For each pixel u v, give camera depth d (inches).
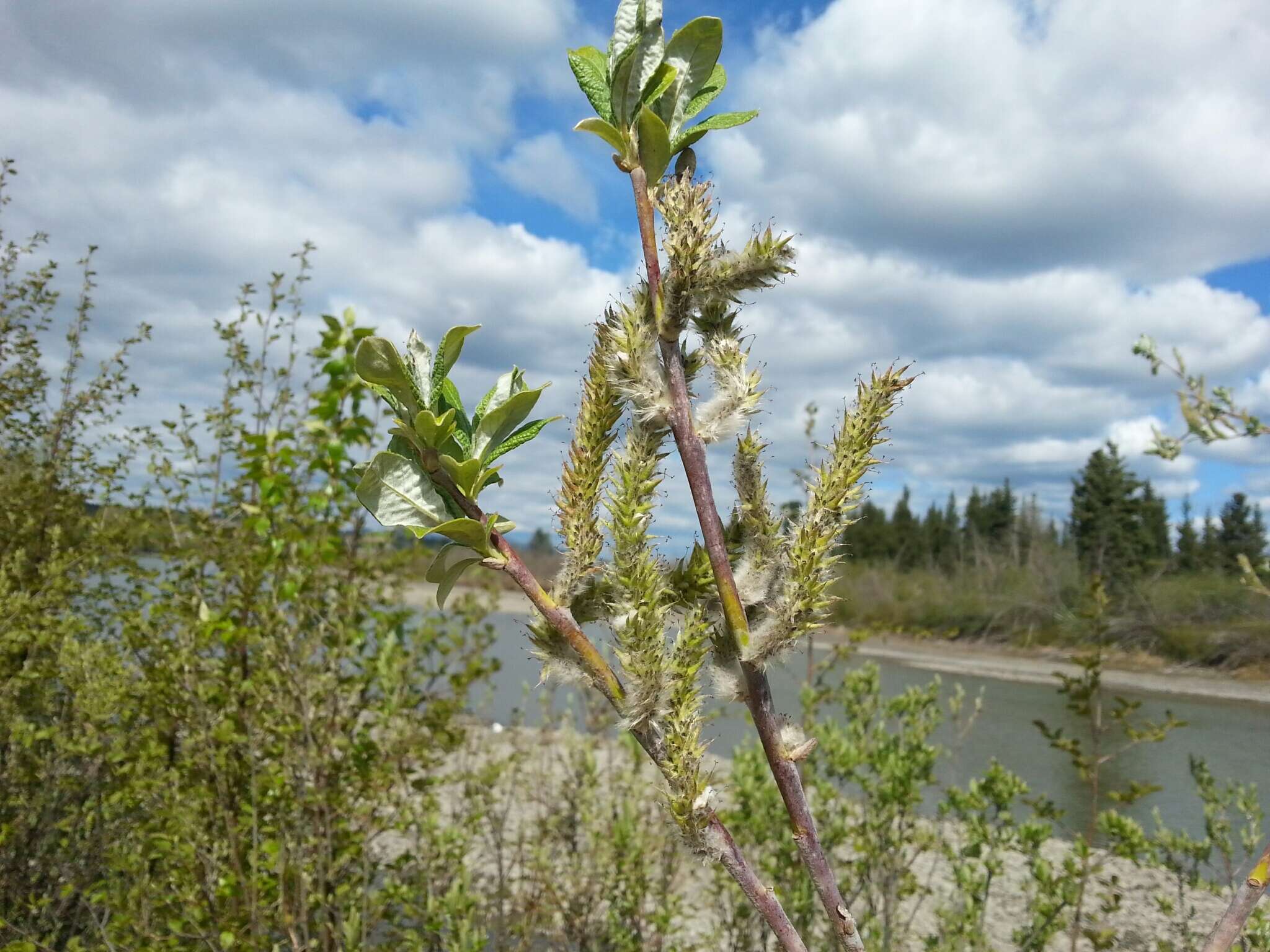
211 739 152.4
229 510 196.2
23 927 169.5
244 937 143.3
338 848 165.3
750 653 39.8
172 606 175.5
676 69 42.5
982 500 2444.6
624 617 40.3
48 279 244.1
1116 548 1390.3
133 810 174.2
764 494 42.6
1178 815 369.7
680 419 41.2
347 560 180.7
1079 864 250.2
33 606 189.8
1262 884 50.9
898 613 1423.5
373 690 184.2
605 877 186.1
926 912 231.9
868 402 40.8
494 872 220.7
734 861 40.0
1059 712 684.1
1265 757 500.4
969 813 191.6
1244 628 967.0
